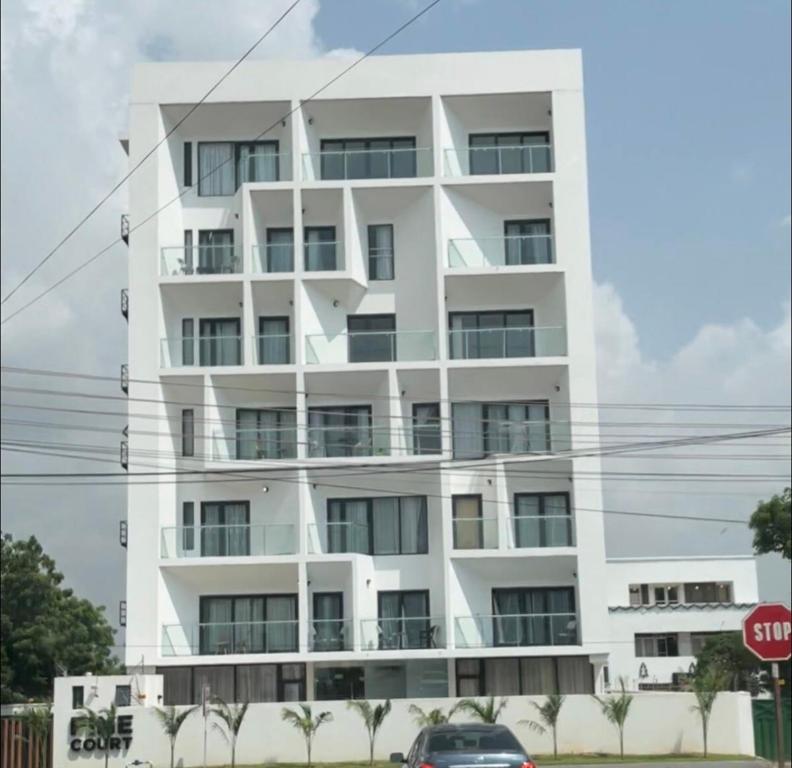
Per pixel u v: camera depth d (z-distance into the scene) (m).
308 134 50.28
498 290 49.53
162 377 48.00
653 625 74.12
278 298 49.50
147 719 44.91
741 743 44.31
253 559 47.06
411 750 22.98
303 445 47.72
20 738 44.84
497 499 47.91
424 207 49.81
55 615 71.69
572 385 48.03
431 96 49.72
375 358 48.78
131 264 48.66
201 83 49.59
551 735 44.78
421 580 48.25
